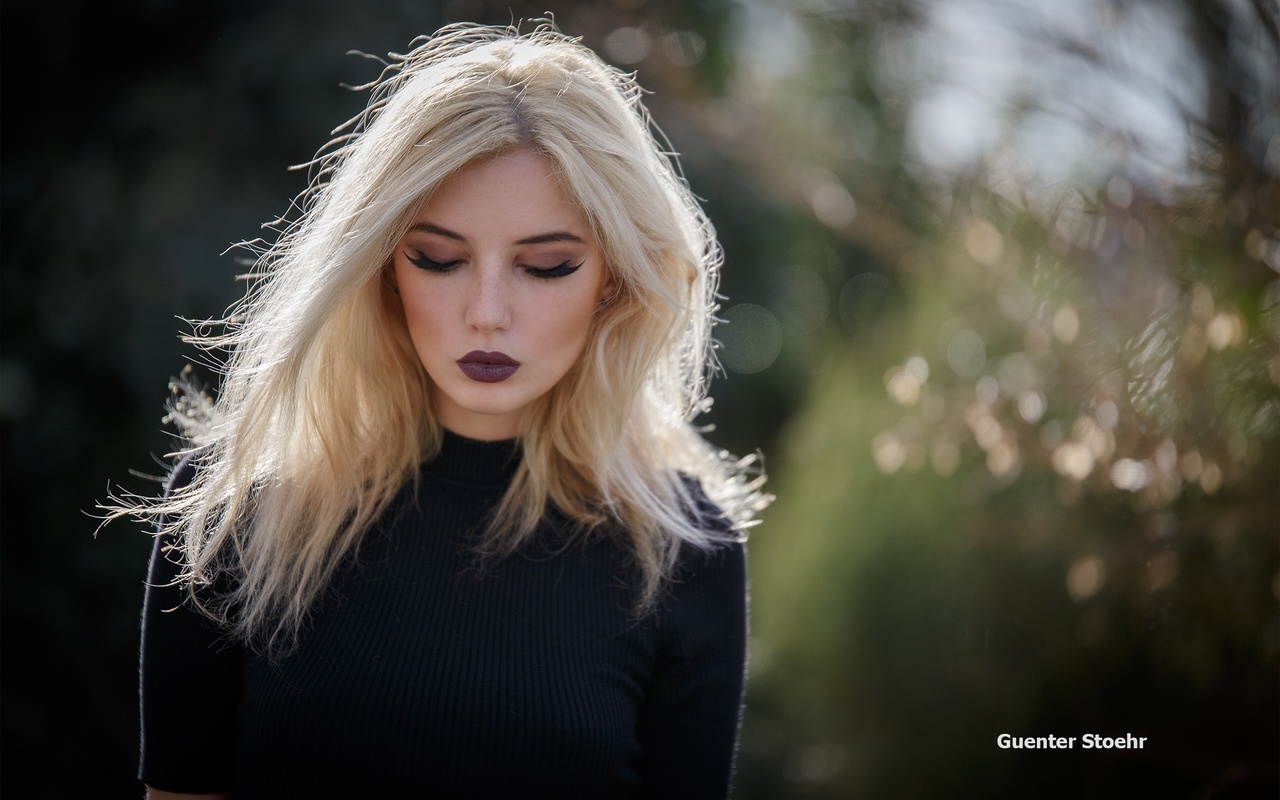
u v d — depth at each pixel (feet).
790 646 9.95
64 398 9.89
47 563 9.95
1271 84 7.04
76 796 10.12
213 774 4.10
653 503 4.36
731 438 13.39
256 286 4.42
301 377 3.96
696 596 4.39
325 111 9.95
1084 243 7.43
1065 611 8.17
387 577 4.05
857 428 9.53
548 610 4.09
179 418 4.76
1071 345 7.36
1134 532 7.43
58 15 10.02
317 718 3.77
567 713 3.88
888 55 9.56
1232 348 6.71
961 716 8.90
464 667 3.90
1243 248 6.77
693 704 4.30
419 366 4.25
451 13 10.44
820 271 12.99
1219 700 7.61
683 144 11.68
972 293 8.46
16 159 10.19
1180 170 7.16
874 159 10.01
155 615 4.06
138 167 10.04
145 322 9.52
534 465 4.25
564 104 3.85
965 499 8.54
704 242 4.91
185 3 10.32
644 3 10.82
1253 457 6.85
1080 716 8.24
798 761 10.14
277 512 4.06
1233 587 7.09
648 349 4.28
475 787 3.80
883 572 9.24
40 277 9.78
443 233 3.76
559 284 3.88
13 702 9.82
